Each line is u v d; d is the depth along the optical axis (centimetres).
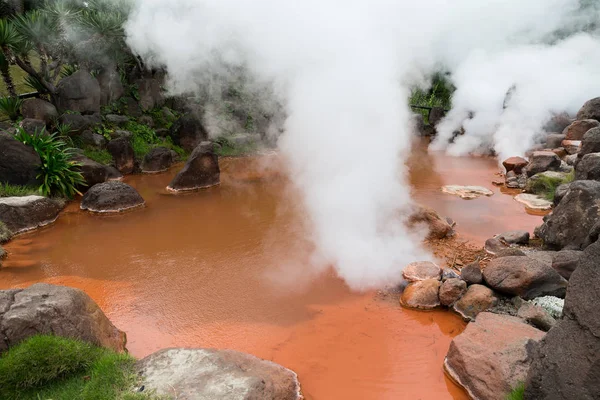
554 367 315
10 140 945
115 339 482
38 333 411
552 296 543
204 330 523
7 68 1172
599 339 285
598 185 646
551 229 697
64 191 997
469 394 412
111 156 1228
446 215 921
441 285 584
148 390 367
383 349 487
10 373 368
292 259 716
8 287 630
